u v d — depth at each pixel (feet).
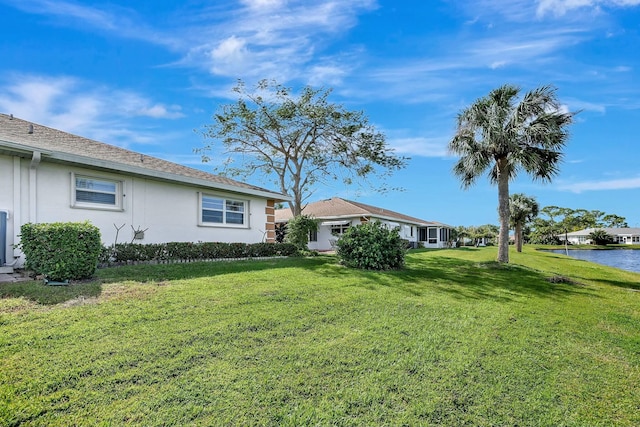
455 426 10.02
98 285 21.40
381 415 10.28
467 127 50.11
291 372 12.42
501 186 49.96
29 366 11.66
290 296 22.21
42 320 15.38
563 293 30.32
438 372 13.05
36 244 20.94
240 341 14.71
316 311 19.56
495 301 25.16
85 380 11.09
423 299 24.13
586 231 223.51
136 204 34.45
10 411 9.41
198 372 12.02
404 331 17.26
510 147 46.52
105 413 9.64
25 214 26.23
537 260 66.90
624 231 231.71
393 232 38.29
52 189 28.04
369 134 66.64
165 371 11.93
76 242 21.80
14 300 17.74
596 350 16.60
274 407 10.36
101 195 31.83
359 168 70.69
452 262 50.21
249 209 48.19
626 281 42.83
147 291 20.93
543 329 19.11
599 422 10.62
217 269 29.99
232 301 20.08
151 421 9.43
